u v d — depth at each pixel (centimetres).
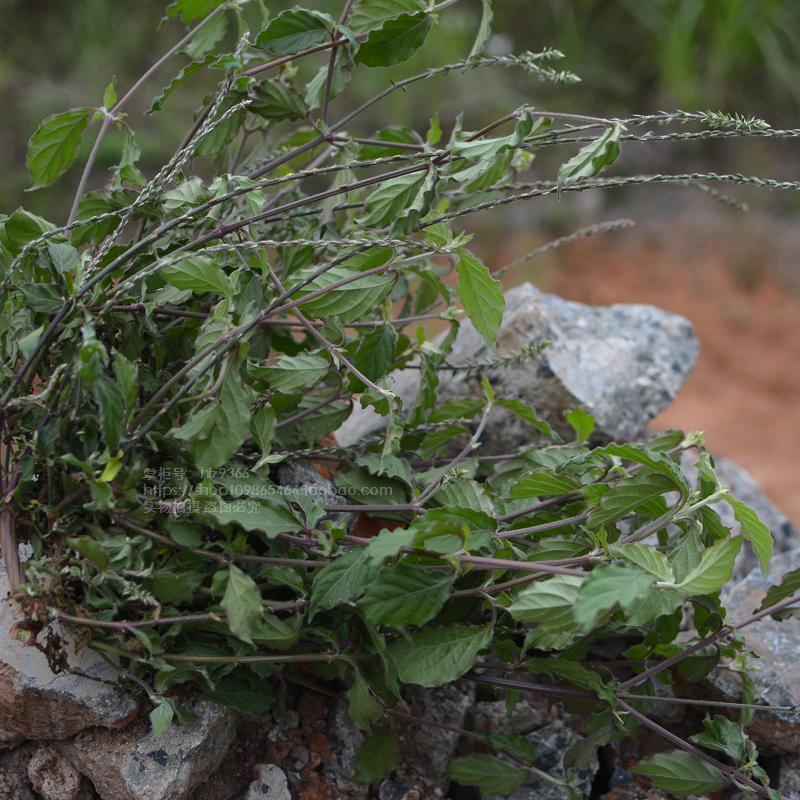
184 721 157
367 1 166
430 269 172
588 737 162
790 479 284
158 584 155
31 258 161
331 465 175
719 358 350
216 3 170
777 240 404
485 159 155
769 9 434
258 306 160
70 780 160
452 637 159
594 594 149
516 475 172
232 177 159
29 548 162
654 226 409
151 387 160
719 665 168
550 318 191
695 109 427
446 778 170
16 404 156
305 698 170
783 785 169
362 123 399
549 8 450
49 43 411
